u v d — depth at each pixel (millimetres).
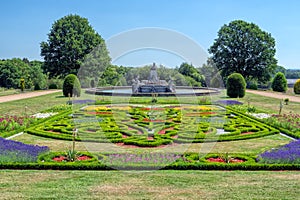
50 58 50156
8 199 6031
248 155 9609
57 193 6359
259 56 50688
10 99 28453
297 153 8922
